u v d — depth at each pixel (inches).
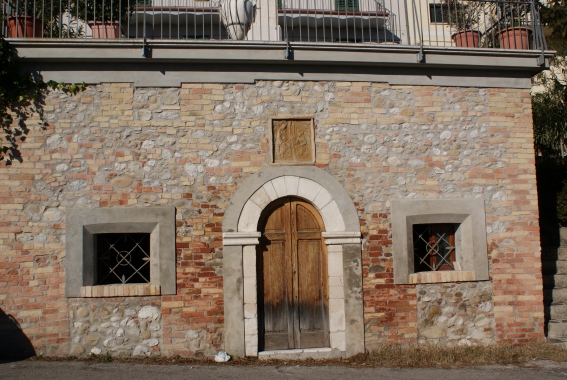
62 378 208.2
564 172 353.4
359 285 255.3
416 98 269.0
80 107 247.1
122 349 239.9
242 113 255.9
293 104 259.6
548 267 319.6
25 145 242.7
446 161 268.1
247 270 248.5
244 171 253.4
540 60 273.7
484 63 270.5
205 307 245.6
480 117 273.3
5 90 239.6
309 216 261.4
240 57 252.2
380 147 263.7
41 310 237.6
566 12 391.5
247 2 290.8
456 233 273.7
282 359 246.8
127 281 250.2
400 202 261.6
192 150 251.3
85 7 276.8
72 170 244.2
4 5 267.3
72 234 241.1
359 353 252.1
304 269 258.8
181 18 373.1
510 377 225.1
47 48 242.4
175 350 242.4
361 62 260.2
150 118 250.1
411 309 258.8
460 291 263.9
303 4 395.5
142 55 245.1
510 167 272.8
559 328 277.6
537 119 406.9
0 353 235.1
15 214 239.1
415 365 240.1
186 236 247.3
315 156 258.5
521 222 271.0
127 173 246.8
